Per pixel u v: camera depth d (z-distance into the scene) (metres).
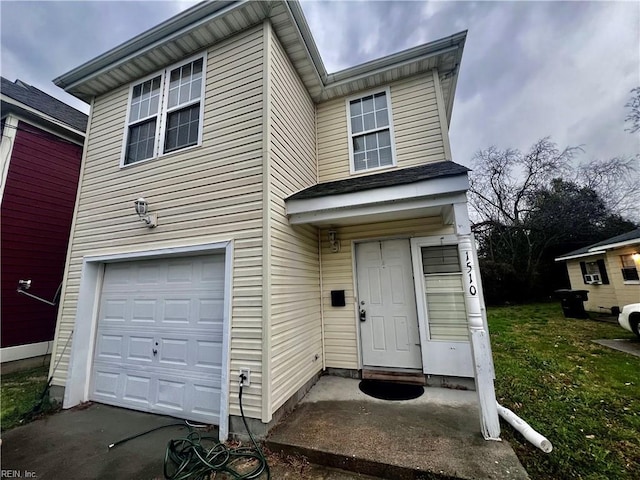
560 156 15.28
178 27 3.96
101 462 2.56
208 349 3.39
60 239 6.76
